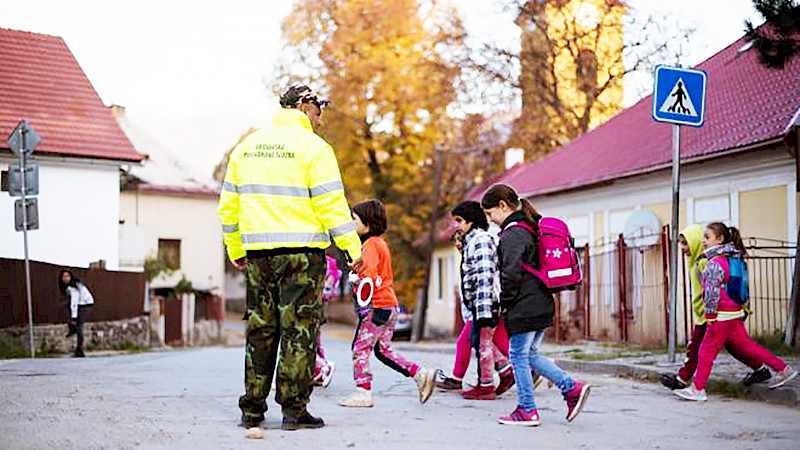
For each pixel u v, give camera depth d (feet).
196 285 160.04
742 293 27.99
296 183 20.35
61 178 88.99
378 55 122.62
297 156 20.38
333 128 124.57
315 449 18.39
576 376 37.86
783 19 35.65
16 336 62.95
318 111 21.63
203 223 161.89
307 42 126.11
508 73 123.54
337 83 123.34
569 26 121.49
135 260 102.58
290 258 20.24
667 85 35.58
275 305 20.70
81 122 92.68
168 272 145.59
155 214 155.63
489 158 132.57
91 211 90.38
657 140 72.13
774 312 55.11
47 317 68.59
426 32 125.39
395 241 136.56
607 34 121.08
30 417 21.54
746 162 58.44
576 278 22.22
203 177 165.68
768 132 54.65
